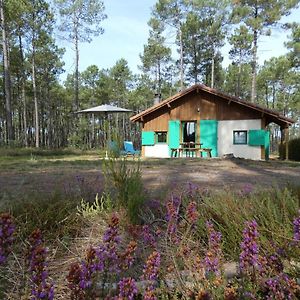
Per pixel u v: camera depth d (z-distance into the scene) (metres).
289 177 8.14
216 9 31.97
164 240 2.49
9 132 22.38
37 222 3.20
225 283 1.87
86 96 49.34
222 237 2.78
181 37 32.62
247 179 7.60
